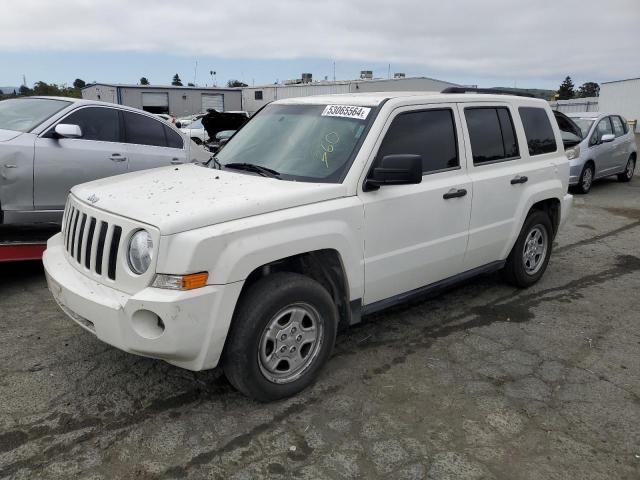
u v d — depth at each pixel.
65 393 3.50
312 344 3.54
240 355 3.18
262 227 3.14
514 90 5.57
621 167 13.34
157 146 7.02
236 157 4.23
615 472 2.86
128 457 2.91
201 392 3.54
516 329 4.62
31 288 5.41
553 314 4.98
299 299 3.36
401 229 3.94
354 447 3.02
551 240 5.70
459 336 4.46
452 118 4.45
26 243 5.22
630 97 41.00
